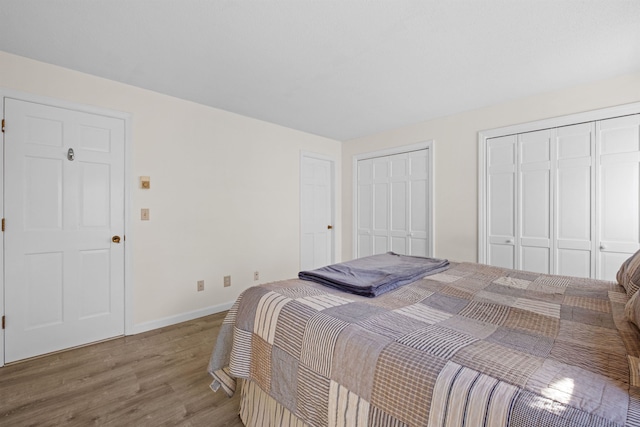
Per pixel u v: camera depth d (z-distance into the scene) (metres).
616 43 1.87
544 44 1.89
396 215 3.81
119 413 1.52
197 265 2.91
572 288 1.49
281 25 1.69
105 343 2.32
